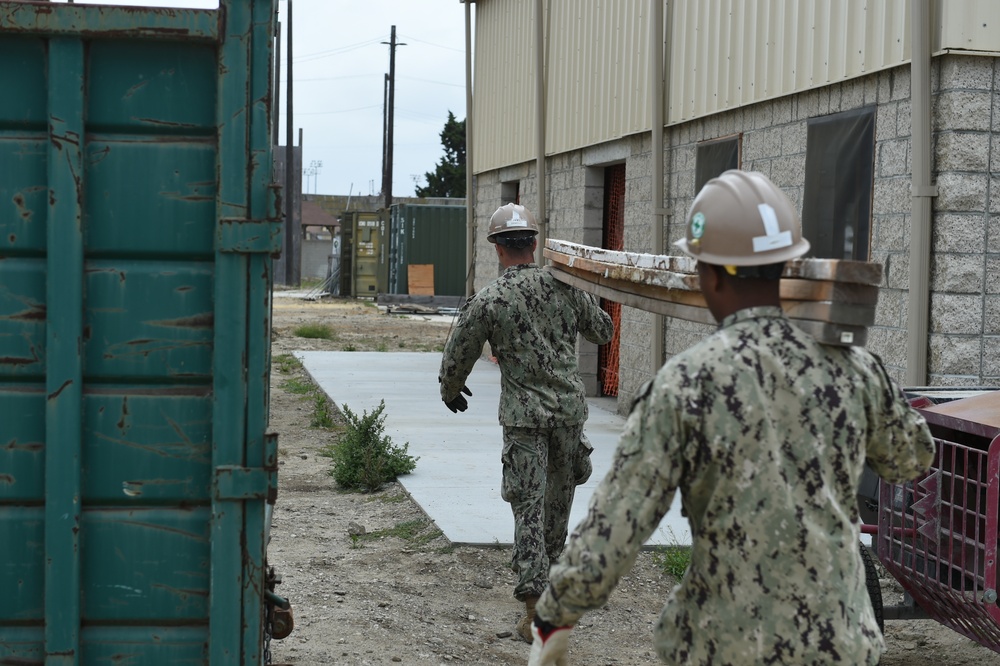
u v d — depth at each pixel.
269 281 3.07
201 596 3.12
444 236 36.41
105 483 3.08
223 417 3.05
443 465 9.20
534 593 5.38
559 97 14.22
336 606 5.84
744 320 2.64
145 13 2.98
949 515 4.37
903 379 7.07
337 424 12.09
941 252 6.77
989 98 6.67
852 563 2.55
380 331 27.14
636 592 6.22
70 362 3.02
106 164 3.05
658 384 2.57
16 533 3.07
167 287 3.07
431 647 5.30
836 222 7.94
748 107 9.36
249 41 3.02
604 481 2.57
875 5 7.40
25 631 3.09
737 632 2.51
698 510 2.60
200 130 3.07
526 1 15.68
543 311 5.40
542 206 14.48
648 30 11.45
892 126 7.27
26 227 3.05
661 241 11.02
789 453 2.53
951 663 5.27
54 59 2.99
